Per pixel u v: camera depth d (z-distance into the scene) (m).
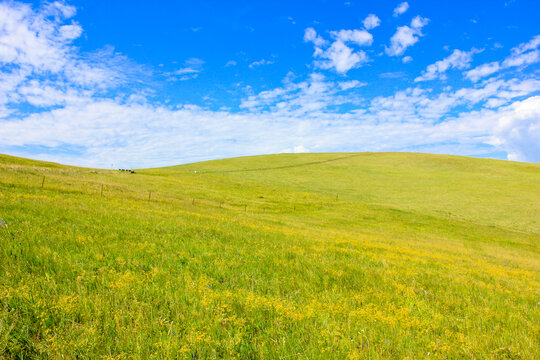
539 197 60.22
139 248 7.32
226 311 4.35
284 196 58.72
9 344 3.04
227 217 22.50
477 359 3.78
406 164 105.81
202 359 3.20
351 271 7.95
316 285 6.34
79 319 3.70
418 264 11.57
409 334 4.23
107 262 5.96
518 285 9.95
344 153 135.88
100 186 33.56
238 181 72.94
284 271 7.13
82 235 7.78
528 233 40.88
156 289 4.79
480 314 5.57
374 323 4.52
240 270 6.72
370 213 48.50
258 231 14.56
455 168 97.31
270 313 4.40
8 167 33.38
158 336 3.49
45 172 36.72
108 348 3.15
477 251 25.25
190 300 4.52
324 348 3.58
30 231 7.17
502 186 70.88
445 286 7.77
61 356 2.99
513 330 4.95
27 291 3.97
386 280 7.44
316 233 19.81
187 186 55.16
